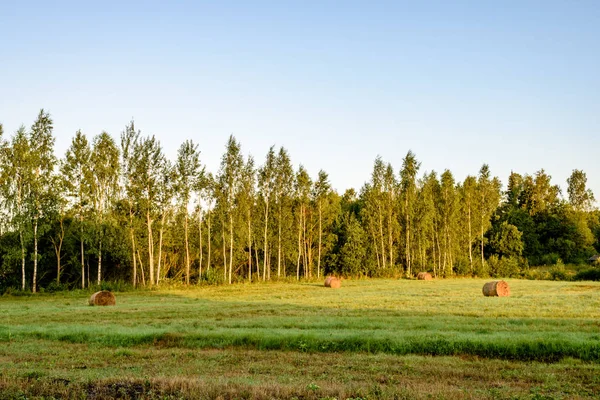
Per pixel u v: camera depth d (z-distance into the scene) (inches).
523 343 668.1
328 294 1779.0
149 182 2294.5
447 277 3221.0
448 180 3476.9
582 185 5757.9
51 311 1251.8
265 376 558.3
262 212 2893.7
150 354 693.9
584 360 629.3
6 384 500.4
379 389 483.2
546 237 4264.3
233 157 2664.9
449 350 680.4
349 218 3469.5
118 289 2058.3
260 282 2620.6
